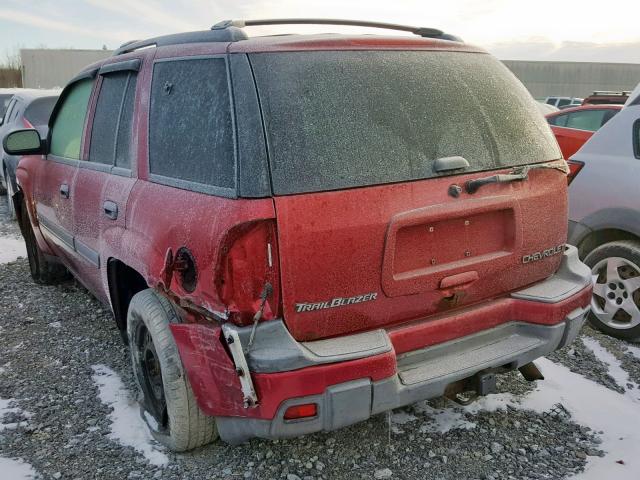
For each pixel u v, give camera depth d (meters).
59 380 3.97
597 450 3.18
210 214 2.55
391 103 2.79
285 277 2.44
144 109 3.33
